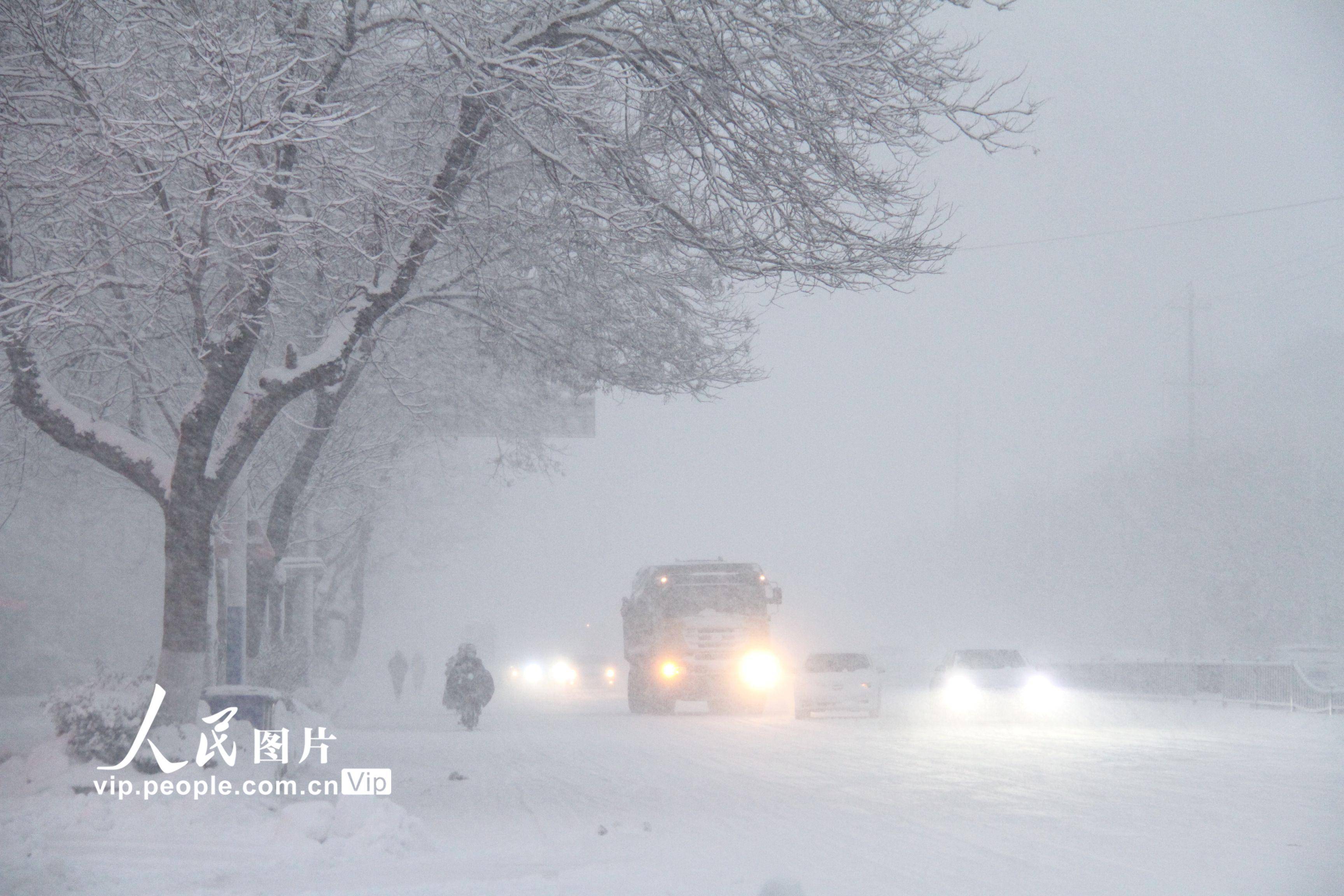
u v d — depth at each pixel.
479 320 36.12
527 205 34.03
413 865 20.72
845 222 30.27
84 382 40.50
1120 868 20.00
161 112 26.42
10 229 29.34
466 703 59.56
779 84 29.23
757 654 73.31
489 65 28.17
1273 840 22.84
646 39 29.97
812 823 25.86
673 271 35.28
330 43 29.81
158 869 20.08
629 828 25.17
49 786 26.67
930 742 48.19
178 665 31.12
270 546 44.00
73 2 26.56
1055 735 51.97
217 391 31.03
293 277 37.25
